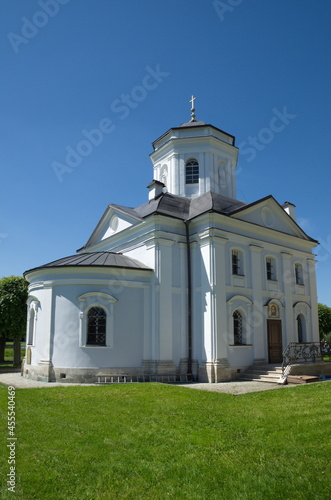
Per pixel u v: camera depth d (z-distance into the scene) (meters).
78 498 5.90
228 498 5.86
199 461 7.26
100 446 8.16
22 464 7.14
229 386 16.80
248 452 7.70
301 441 8.20
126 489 6.19
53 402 12.68
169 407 11.85
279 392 14.37
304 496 5.85
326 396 13.25
